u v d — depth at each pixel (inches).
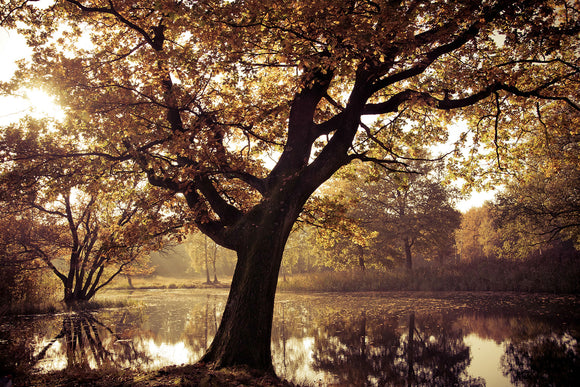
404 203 1425.9
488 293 959.0
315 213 436.5
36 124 413.4
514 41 327.6
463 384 301.4
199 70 322.3
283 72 430.6
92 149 396.5
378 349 428.5
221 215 338.3
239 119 361.7
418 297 967.0
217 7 268.4
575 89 400.5
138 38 379.6
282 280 1733.5
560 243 1282.0
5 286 876.0
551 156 474.9
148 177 363.6
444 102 335.0
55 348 457.1
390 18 257.6
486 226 2222.0
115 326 635.5
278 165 323.9
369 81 314.3
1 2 331.0
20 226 962.1
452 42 314.0
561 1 326.3
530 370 331.3
